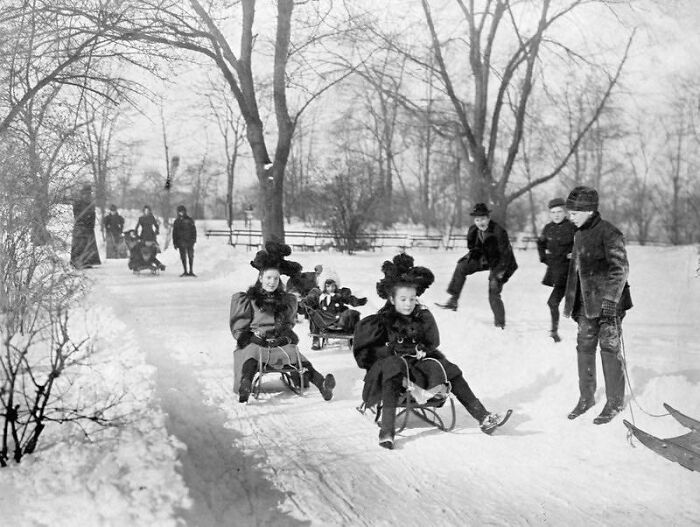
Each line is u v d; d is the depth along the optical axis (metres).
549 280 9.48
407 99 22.44
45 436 4.52
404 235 40.19
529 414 6.20
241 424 5.72
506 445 5.39
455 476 4.76
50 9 7.45
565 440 5.48
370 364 5.93
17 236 6.11
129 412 5.13
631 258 23.67
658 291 15.82
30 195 6.32
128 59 8.41
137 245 18.80
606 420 5.71
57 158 6.80
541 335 9.83
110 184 7.25
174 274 19.47
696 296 14.62
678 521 4.02
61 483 3.82
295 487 4.45
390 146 43.00
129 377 6.17
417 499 4.35
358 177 31.56
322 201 32.06
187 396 6.21
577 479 4.69
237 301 6.70
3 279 5.77
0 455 4.05
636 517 4.08
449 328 9.75
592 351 5.97
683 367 7.12
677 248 25.86
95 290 10.48
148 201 28.92
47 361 5.54
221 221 54.06
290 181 49.94
